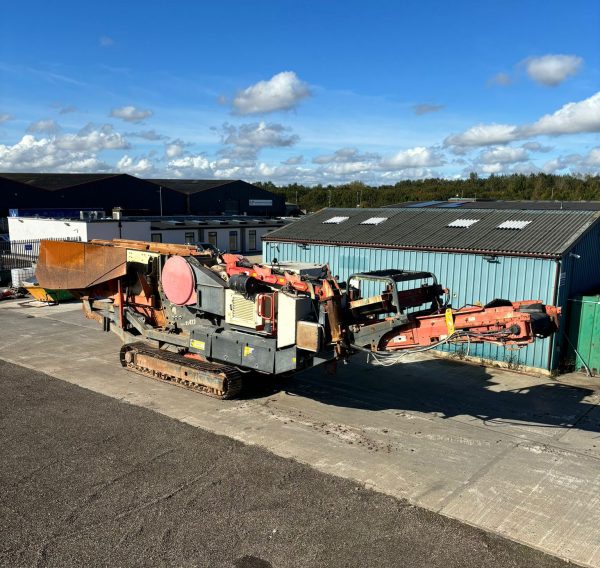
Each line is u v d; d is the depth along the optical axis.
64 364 10.74
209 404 8.67
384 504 5.70
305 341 7.63
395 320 7.44
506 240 11.63
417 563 4.75
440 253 12.02
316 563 4.71
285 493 5.87
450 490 6.03
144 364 9.97
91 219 25.78
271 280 8.20
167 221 33.28
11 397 8.76
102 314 11.21
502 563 4.79
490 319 6.91
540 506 5.74
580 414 8.53
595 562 4.83
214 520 5.32
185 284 9.09
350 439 7.39
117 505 5.55
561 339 10.94
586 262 11.95
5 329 13.80
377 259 13.23
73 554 4.75
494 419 8.27
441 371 10.77
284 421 8.00
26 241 23.77
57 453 6.73
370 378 10.23
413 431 7.73
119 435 7.32
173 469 6.36
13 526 5.14
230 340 8.63
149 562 4.66
